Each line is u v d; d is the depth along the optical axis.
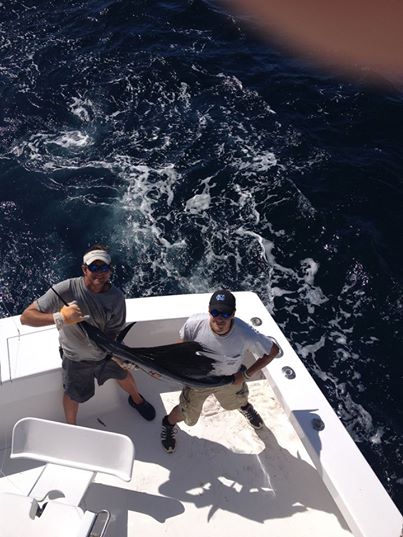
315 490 3.26
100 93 11.16
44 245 8.24
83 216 8.68
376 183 9.58
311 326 7.32
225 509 3.13
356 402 6.49
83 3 13.91
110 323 3.00
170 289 7.73
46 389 3.31
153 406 3.67
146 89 11.37
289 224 8.70
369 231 8.66
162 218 8.71
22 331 3.43
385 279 7.93
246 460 3.40
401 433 6.20
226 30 13.71
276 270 8.04
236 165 9.71
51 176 9.34
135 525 3.02
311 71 12.77
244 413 3.49
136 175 9.43
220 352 2.85
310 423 3.13
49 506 2.57
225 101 11.29
